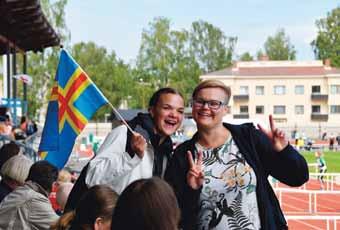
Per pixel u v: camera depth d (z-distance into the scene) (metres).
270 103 95.06
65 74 6.36
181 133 32.38
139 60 93.62
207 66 105.44
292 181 4.56
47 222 5.32
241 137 4.62
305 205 22.58
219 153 4.60
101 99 6.21
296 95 94.69
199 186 4.48
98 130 73.06
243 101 95.19
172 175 4.66
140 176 5.04
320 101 94.12
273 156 4.54
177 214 2.85
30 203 5.35
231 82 95.25
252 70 96.81
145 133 5.15
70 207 5.07
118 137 5.08
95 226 3.48
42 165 5.58
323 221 18.66
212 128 4.62
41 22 17.17
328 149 70.44
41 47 22.58
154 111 5.23
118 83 85.00
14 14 15.16
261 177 4.52
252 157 4.55
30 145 17.48
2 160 7.64
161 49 93.69
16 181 6.22
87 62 86.81
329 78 93.62
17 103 25.91
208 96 4.59
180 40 95.94
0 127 17.84
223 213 4.46
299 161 4.46
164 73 93.19
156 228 2.78
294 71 95.88
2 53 26.28
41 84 64.88
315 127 93.50
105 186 3.64
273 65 97.50
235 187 4.48
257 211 4.48
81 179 5.09
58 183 7.07
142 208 2.79
